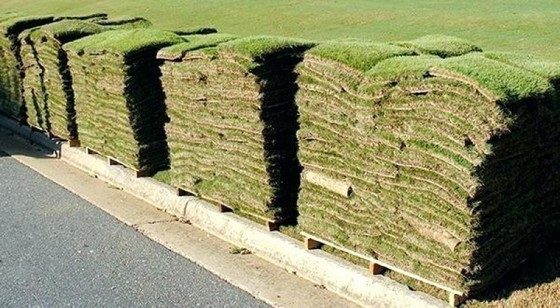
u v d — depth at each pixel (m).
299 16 18.55
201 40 8.11
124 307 6.23
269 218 7.05
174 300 6.30
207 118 7.51
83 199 9.29
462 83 5.08
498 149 5.07
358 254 6.04
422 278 5.51
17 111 12.71
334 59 6.02
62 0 29.62
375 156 5.70
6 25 12.01
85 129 10.34
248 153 7.05
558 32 13.20
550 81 5.73
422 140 5.34
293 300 6.11
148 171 9.27
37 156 11.59
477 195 5.09
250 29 18.00
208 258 7.14
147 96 9.02
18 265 7.25
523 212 5.64
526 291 5.40
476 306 5.27
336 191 6.14
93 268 7.08
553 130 5.84
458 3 18.23
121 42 9.10
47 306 6.34
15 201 9.31
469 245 5.17
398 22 16.17
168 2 24.45
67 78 10.73
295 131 6.96
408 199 5.52
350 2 20.06
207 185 7.84
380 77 5.58
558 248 6.10
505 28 14.11
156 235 7.86
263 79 6.73
